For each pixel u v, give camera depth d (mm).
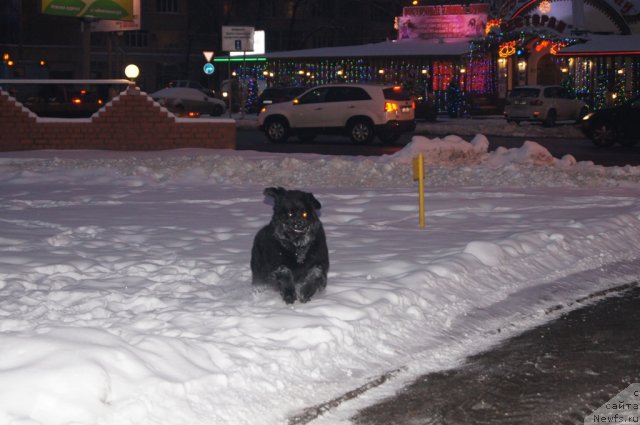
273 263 7961
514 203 15664
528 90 43938
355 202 15891
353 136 32094
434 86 55062
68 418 5344
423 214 12914
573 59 48656
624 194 17469
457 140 22172
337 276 9297
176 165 21094
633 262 11562
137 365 6023
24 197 16656
